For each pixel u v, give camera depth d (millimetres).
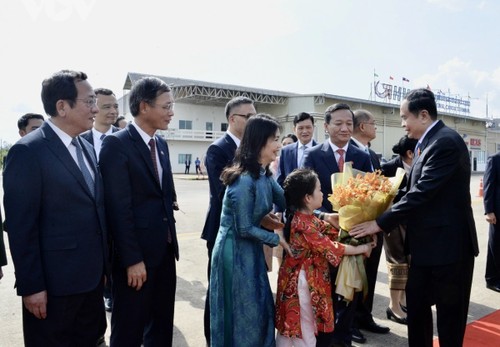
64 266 2049
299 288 2393
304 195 2420
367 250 2541
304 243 2408
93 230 2164
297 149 4434
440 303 2492
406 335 3320
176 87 30000
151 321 2717
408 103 2615
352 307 2842
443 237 2441
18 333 3219
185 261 5473
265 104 33656
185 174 31156
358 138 3920
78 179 2119
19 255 1921
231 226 2291
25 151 1984
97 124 3852
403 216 2438
